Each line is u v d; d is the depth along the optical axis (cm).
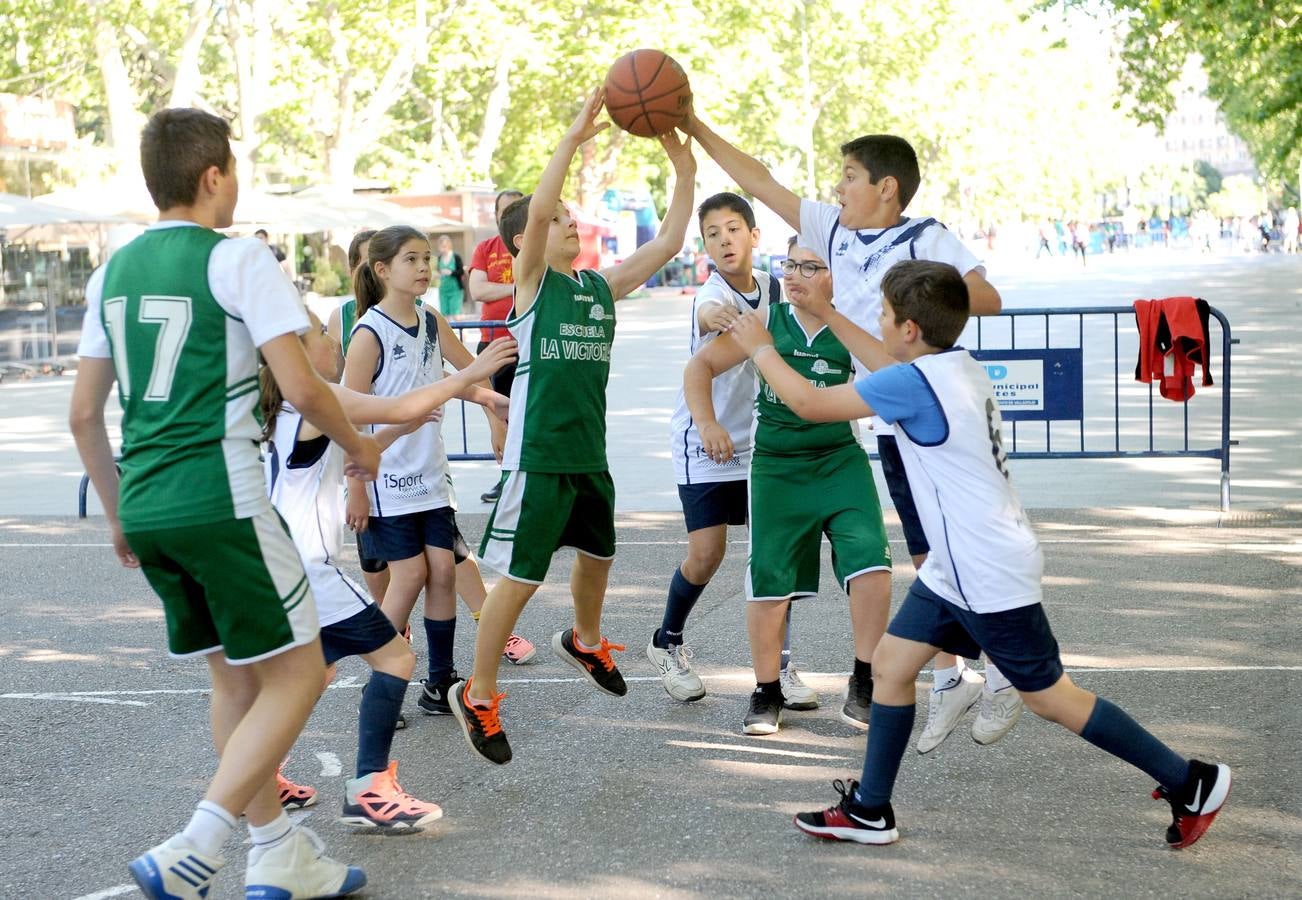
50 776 556
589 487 543
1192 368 993
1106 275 4756
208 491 388
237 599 393
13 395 2175
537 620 778
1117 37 2869
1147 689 610
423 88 4353
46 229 2608
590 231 3616
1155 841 454
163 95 3684
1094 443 1273
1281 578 797
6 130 3064
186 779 551
